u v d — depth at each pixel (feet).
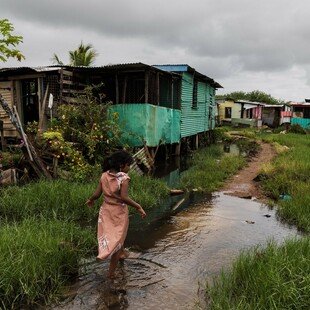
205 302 13.00
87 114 36.55
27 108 45.78
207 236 20.12
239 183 35.45
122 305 12.77
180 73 54.80
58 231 17.39
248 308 11.37
